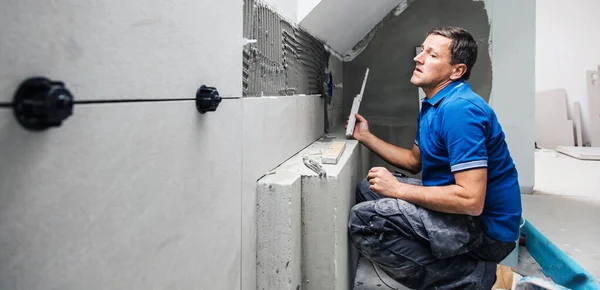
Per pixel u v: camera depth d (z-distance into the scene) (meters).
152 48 0.54
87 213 0.42
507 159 1.43
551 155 4.79
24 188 0.35
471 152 1.25
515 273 1.91
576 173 3.78
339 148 1.59
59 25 0.38
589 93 5.22
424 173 1.51
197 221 0.69
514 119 2.79
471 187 1.24
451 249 1.32
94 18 0.43
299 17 1.58
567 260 1.77
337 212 1.19
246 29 0.99
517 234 1.43
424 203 1.33
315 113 1.91
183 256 0.64
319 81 2.06
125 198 0.49
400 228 1.38
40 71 0.36
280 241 1.07
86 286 0.43
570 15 5.24
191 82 0.65
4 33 0.33
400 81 2.84
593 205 2.69
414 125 2.81
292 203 1.07
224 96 0.81
